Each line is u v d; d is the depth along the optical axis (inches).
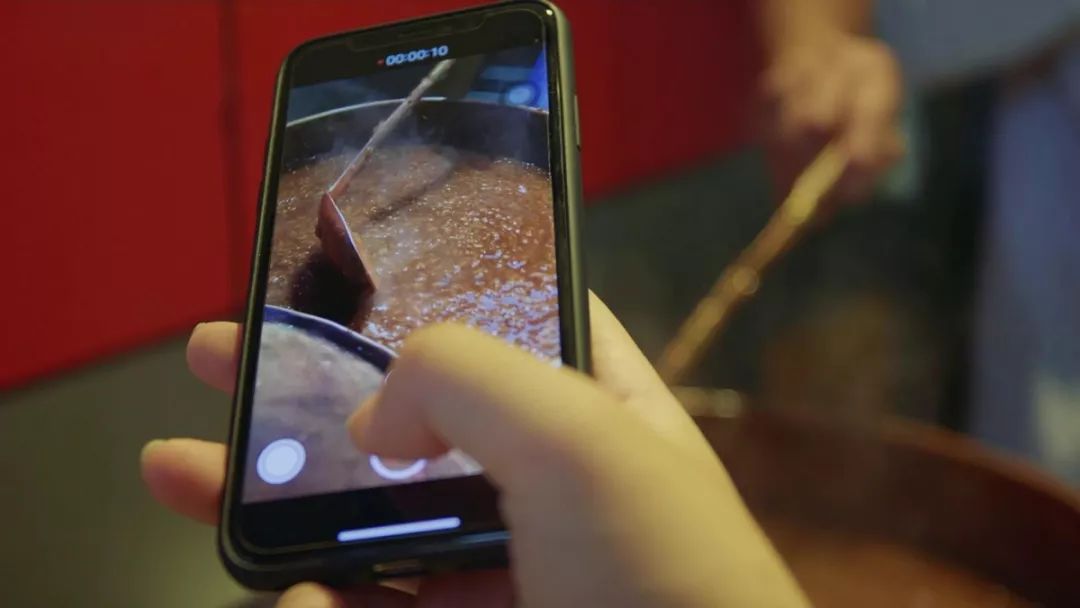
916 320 32.5
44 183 23.3
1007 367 30.7
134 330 25.6
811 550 23.0
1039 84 29.3
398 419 10.5
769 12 34.1
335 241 13.7
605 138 35.3
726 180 37.4
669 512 9.3
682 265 34.6
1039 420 29.9
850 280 33.2
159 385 24.6
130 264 25.2
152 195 25.2
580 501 9.3
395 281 13.4
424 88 14.7
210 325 15.6
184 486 13.8
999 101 30.6
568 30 14.6
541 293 12.8
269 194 14.4
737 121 39.7
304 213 14.1
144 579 19.8
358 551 11.6
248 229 27.2
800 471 23.5
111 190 24.5
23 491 21.3
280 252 13.9
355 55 15.2
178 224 25.8
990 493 20.8
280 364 13.0
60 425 23.0
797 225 27.5
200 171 25.9
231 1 25.2
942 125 32.3
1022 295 30.3
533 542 9.8
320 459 12.3
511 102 14.2
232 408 12.9
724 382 30.6
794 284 33.2
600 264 33.0
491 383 9.6
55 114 23.1
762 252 27.3
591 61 34.2
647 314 31.5
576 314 12.5
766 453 23.4
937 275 32.9
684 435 13.3
